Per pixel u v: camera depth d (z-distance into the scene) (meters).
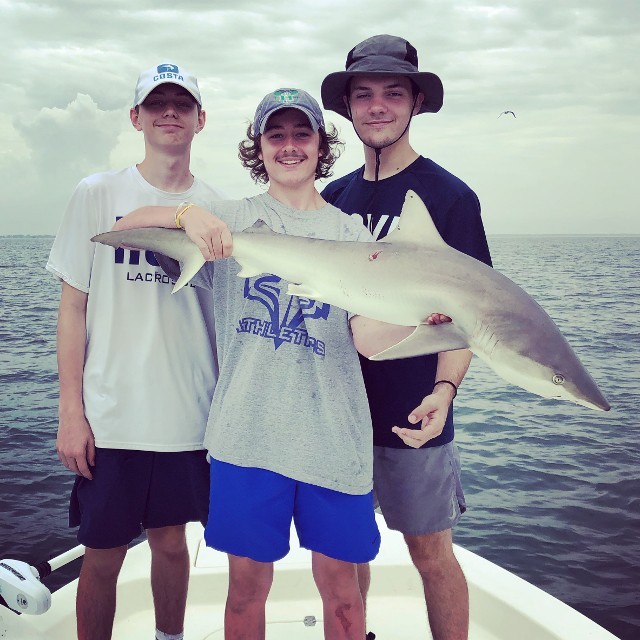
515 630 3.41
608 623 6.77
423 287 2.25
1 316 36.47
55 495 10.22
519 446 14.34
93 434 2.94
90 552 3.00
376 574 3.96
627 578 7.75
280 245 2.46
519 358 2.10
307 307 2.55
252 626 2.59
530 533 9.20
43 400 17.88
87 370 2.98
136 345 2.94
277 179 2.65
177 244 2.58
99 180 3.03
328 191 3.56
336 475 2.47
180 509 3.04
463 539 9.05
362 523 2.53
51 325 32.94
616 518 9.72
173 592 3.21
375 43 3.05
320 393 2.52
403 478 3.07
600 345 28.50
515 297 2.19
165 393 2.94
